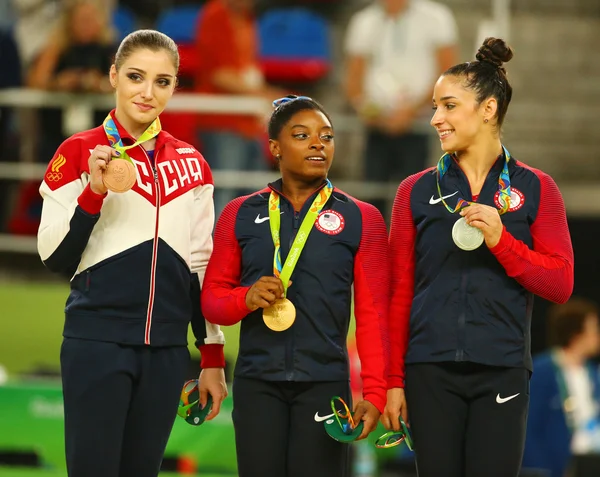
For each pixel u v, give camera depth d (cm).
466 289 1410
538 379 2672
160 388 1436
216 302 1455
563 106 4197
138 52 1435
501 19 3534
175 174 1479
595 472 2419
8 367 3003
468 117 1423
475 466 1394
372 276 1465
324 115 1477
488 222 1353
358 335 1458
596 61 4253
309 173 1459
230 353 2998
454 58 3659
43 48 3659
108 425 1394
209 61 3472
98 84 3325
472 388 1411
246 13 3522
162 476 2336
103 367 1398
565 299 1425
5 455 2470
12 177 3416
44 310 3322
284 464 1435
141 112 1437
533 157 4138
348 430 1386
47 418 2436
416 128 3366
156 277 1435
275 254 1452
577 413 2669
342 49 4206
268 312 1412
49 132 3438
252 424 1434
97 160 1349
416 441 1427
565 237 1434
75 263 1452
